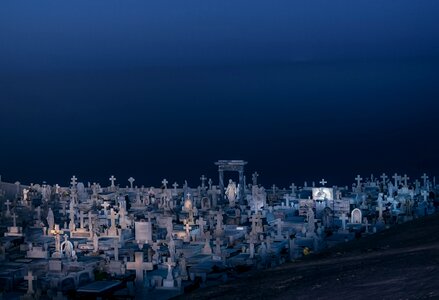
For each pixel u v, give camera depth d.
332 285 22.28
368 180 96.31
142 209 79.44
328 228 65.00
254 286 26.09
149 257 51.91
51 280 47.59
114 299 43.66
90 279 49.03
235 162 83.94
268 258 51.97
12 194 93.50
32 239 64.25
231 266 50.81
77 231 66.00
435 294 18.30
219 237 61.00
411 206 69.62
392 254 26.12
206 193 85.81
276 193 88.81
